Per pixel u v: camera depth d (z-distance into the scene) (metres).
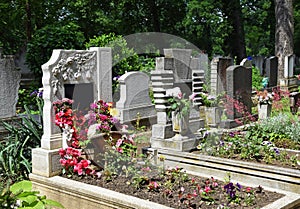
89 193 4.77
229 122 9.12
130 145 5.78
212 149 6.65
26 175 6.10
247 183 5.42
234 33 29.03
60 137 5.74
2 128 7.59
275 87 15.54
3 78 7.79
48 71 5.67
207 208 4.30
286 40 19.28
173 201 4.47
